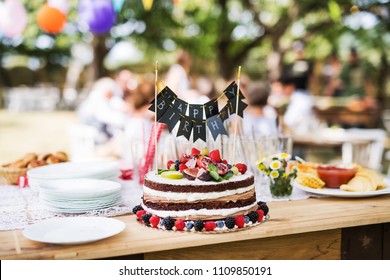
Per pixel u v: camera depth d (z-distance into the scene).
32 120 13.14
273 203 2.08
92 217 1.73
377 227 1.94
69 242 1.48
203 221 1.68
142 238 1.59
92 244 1.54
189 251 1.64
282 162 2.16
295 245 1.79
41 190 1.91
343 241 1.88
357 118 7.22
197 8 8.70
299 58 8.63
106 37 9.11
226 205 1.69
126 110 5.27
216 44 9.23
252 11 8.00
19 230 1.69
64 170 2.42
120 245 1.52
